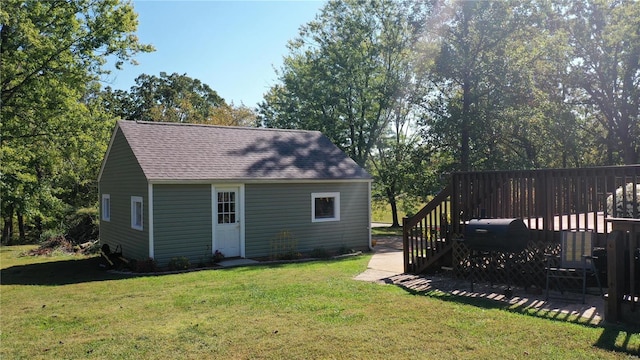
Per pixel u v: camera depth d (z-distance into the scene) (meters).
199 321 6.56
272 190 14.84
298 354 5.10
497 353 4.86
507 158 22.53
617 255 5.75
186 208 13.34
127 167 14.64
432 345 5.20
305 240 15.40
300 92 27.78
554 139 24.30
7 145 20.78
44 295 9.27
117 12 20.69
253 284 9.25
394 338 5.50
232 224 14.20
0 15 17.48
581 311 6.37
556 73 26.39
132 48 21.80
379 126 28.03
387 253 15.24
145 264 12.43
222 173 13.89
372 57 27.28
